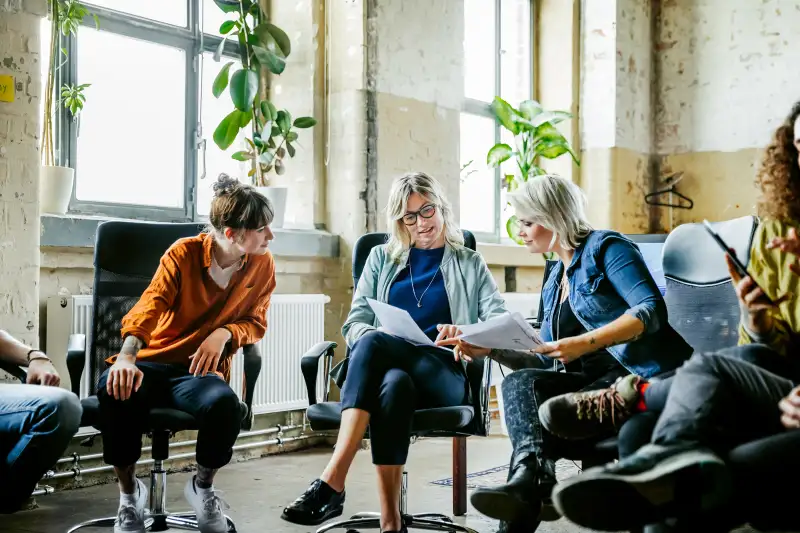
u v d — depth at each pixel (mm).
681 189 6590
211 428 2463
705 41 6461
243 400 2715
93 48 3877
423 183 2818
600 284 2322
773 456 1563
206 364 2551
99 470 3586
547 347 2160
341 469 2297
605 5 6215
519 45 6355
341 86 4621
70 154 3768
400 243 2869
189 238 2725
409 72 4797
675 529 1628
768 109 6199
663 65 6648
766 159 2117
